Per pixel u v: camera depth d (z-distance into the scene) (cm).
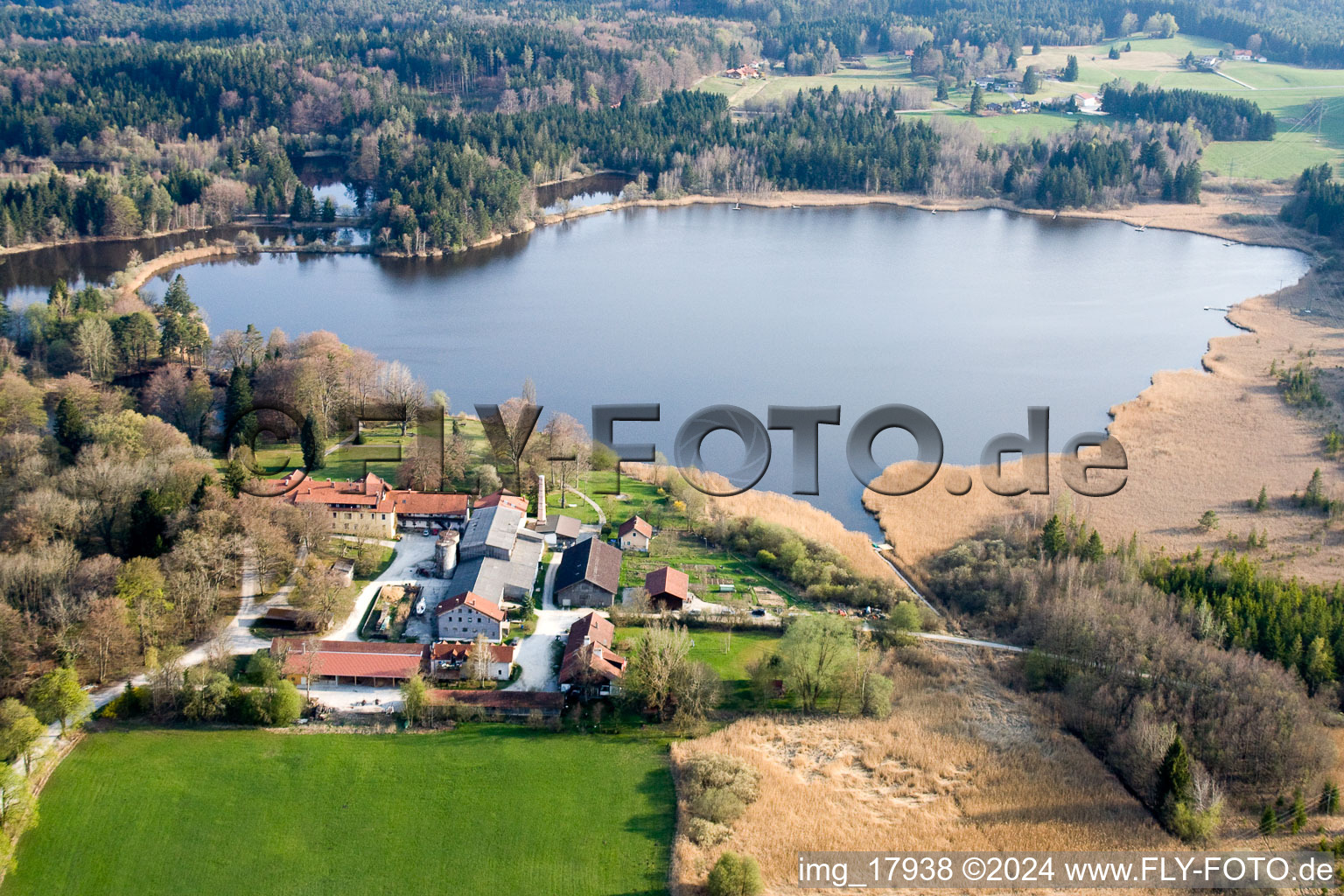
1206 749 14975
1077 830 14012
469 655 16150
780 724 15888
